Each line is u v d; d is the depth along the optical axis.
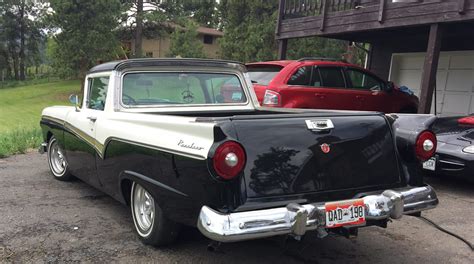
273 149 2.99
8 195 5.31
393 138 3.53
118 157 3.99
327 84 7.68
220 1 27.52
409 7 8.30
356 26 9.33
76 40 26.66
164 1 31.66
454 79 11.45
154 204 3.54
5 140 9.00
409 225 4.56
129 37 32.59
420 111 8.29
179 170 3.12
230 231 2.73
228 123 2.90
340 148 3.25
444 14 7.72
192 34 30.73
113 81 4.32
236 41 25.44
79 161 5.08
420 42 11.76
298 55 23.69
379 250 3.89
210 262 3.54
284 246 3.85
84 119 4.78
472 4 7.32
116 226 4.30
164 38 34.47
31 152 8.48
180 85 4.61
